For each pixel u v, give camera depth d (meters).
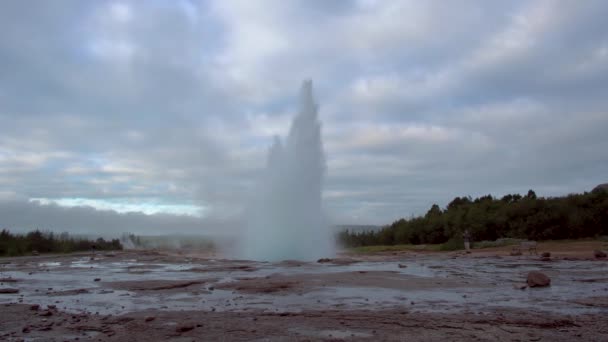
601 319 9.15
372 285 14.97
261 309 10.78
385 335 7.93
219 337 7.88
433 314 9.80
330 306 11.13
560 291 13.61
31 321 9.48
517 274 19.09
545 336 7.77
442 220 64.44
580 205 53.47
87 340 7.81
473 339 7.59
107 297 13.21
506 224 56.47
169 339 7.79
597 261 26.33
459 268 22.47
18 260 34.88
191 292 13.98
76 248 59.22
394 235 73.25
